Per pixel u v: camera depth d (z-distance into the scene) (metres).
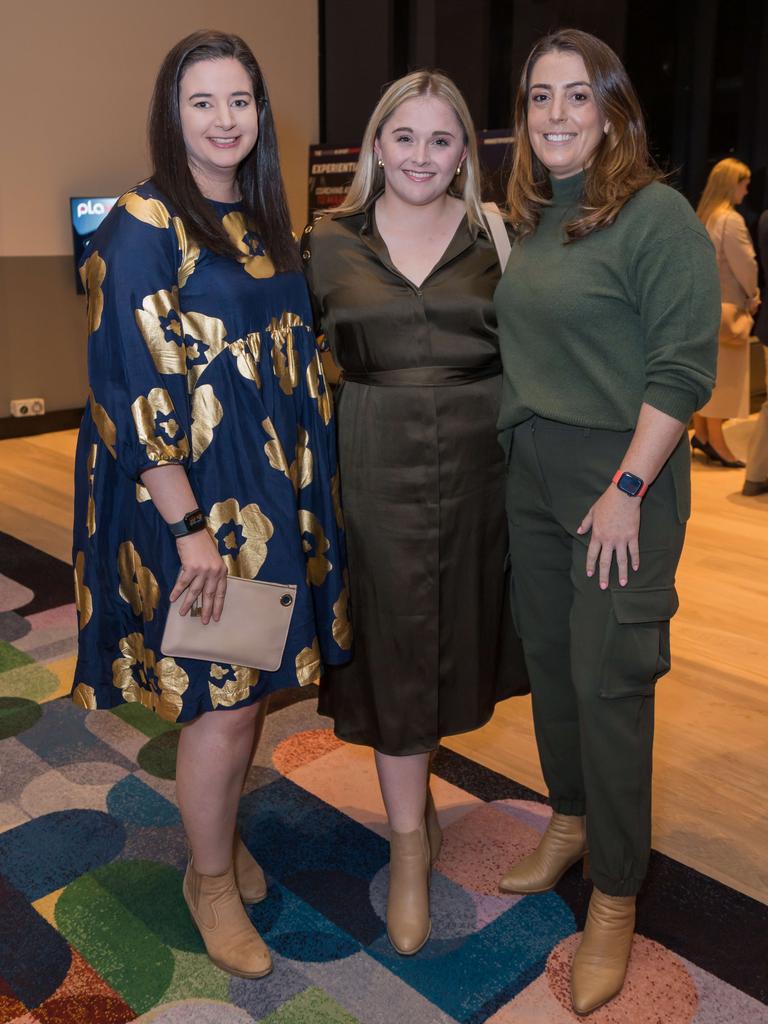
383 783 1.90
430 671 1.82
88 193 6.46
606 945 1.71
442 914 1.92
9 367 6.38
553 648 1.82
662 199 1.48
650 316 1.49
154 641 1.59
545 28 6.92
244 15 7.06
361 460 1.75
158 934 1.87
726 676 3.03
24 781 2.39
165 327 1.48
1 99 5.98
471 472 1.77
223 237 1.55
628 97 1.53
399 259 1.72
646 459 1.49
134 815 2.25
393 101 1.63
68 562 3.98
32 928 1.88
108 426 1.50
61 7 6.10
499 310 1.67
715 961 1.80
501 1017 1.66
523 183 1.64
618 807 1.65
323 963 1.79
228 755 1.69
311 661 1.68
